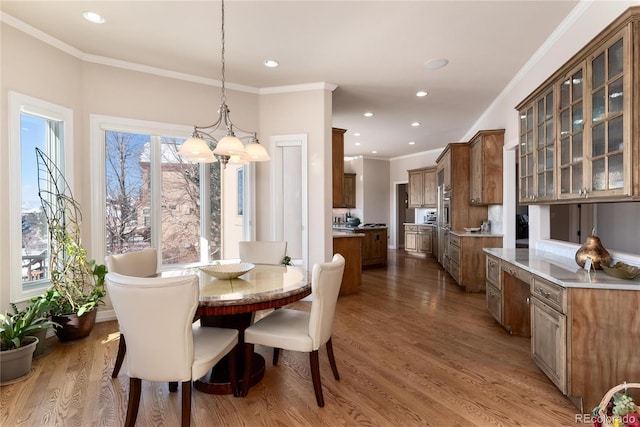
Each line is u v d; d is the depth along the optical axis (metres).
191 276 1.74
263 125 4.57
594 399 2.01
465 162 5.64
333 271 2.19
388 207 10.22
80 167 3.52
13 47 2.91
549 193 2.78
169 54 3.56
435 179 8.42
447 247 6.12
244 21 2.93
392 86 4.46
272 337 2.19
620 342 1.99
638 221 2.59
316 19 2.89
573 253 2.95
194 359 1.83
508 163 4.70
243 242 3.50
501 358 2.79
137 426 1.92
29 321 2.59
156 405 2.13
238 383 2.29
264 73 4.05
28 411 2.05
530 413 2.04
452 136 7.26
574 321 2.03
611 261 2.36
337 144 4.85
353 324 3.59
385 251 7.28
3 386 2.33
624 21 1.82
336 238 4.73
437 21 2.91
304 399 2.20
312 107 4.39
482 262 4.93
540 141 2.96
